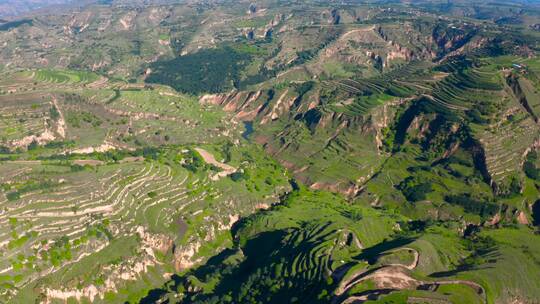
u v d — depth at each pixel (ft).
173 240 565.94
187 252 560.61
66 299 480.64
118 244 541.34
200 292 493.36
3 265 469.98
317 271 469.16
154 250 560.20
